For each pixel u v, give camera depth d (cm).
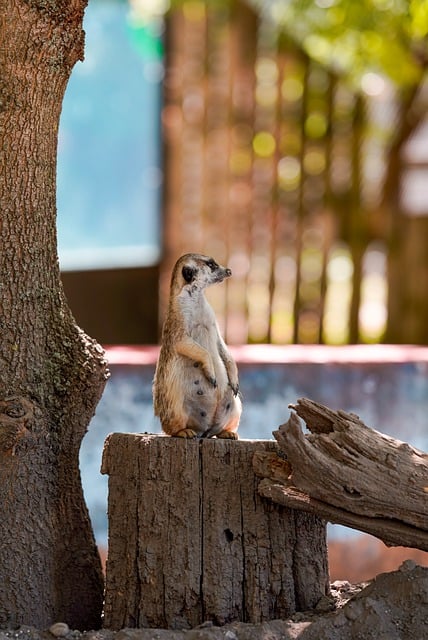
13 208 711
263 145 1554
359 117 1531
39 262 726
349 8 1350
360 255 1545
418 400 1063
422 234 1534
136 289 1566
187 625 669
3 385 709
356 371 1053
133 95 1744
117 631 648
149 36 1686
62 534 735
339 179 1546
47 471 720
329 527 999
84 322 1516
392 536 642
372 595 650
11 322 712
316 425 676
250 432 1034
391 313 1548
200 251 1577
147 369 1016
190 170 1577
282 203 1558
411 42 1367
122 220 1786
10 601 696
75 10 709
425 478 639
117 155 1766
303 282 1555
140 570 679
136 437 696
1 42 692
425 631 628
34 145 713
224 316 1563
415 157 1566
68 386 734
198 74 1562
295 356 1105
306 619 659
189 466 681
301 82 1538
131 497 690
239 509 679
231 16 1541
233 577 674
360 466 639
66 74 724
